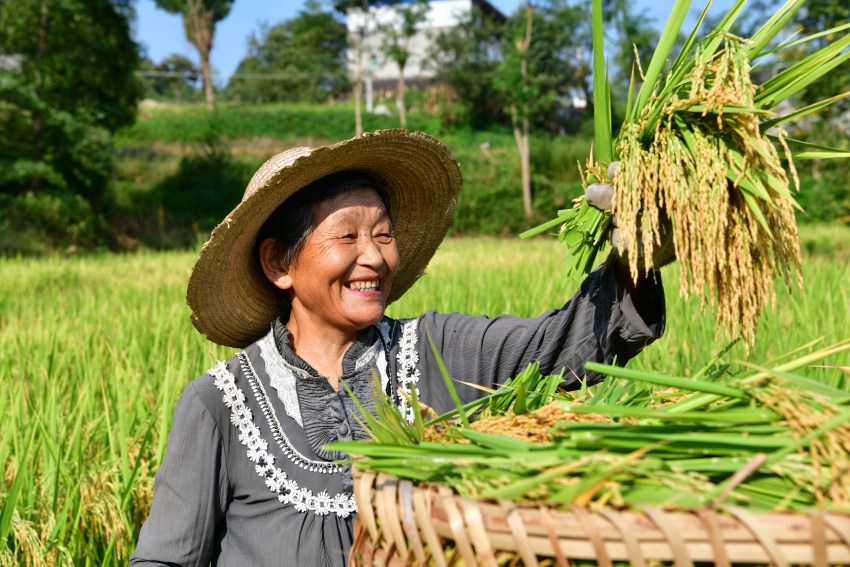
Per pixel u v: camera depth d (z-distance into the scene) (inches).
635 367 163.0
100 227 1054.4
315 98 2186.3
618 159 66.7
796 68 62.9
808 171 930.7
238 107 1956.2
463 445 56.3
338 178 75.3
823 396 53.2
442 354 79.5
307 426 73.7
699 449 49.6
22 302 367.6
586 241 69.4
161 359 203.2
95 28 995.9
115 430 154.5
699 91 60.7
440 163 83.0
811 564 39.9
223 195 1352.1
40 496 132.9
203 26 1881.2
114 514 122.8
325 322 77.7
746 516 40.9
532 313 244.2
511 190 1428.4
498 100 1683.1
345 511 71.5
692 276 58.4
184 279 461.1
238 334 87.4
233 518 74.1
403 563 50.3
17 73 967.6
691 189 57.7
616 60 677.3
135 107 1123.3
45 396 174.9
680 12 64.9
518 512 44.7
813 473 45.3
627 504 44.6
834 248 654.5
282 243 76.8
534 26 1462.8
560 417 58.9
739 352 169.5
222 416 74.1
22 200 953.5
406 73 2046.0
